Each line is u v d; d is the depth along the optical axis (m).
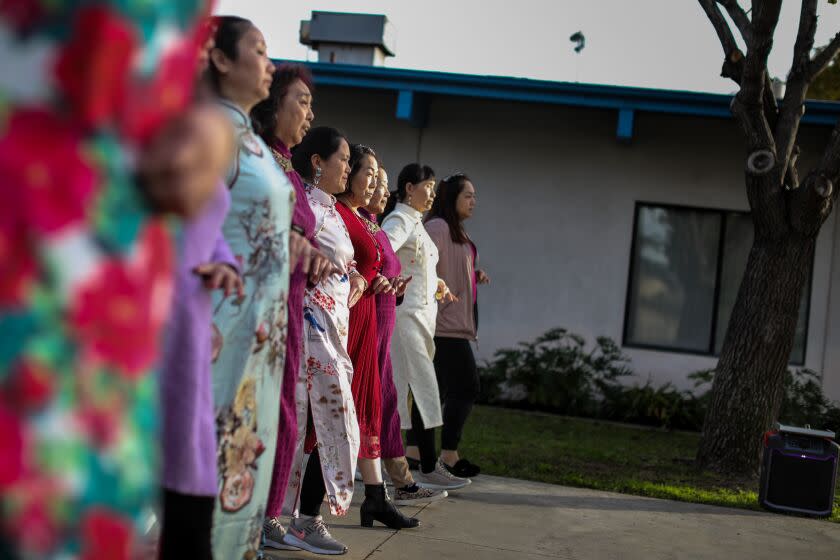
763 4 6.12
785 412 9.17
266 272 2.59
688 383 10.20
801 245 6.63
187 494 2.13
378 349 4.43
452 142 10.66
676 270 10.38
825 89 15.59
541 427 8.67
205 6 1.34
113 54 1.14
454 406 5.61
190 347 2.15
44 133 1.11
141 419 1.24
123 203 1.20
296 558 3.61
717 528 4.95
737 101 6.53
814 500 5.49
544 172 10.51
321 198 3.69
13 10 1.12
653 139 10.37
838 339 9.91
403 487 4.81
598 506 5.23
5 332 1.07
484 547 4.09
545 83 9.77
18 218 1.08
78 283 1.12
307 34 12.50
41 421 1.09
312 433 3.67
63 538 1.11
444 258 5.54
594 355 10.34
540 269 10.48
